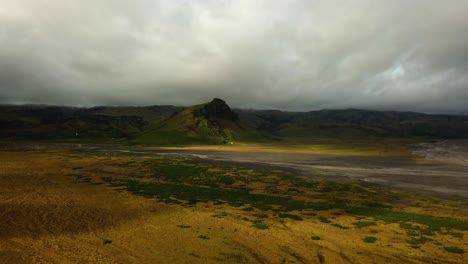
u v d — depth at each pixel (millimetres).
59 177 51438
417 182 50781
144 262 17469
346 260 18391
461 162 87188
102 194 37750
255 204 33312
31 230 23094
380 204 34656
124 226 24703
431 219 27344
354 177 56062
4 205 30703
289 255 19062
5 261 17031
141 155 101062
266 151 141375
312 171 64438
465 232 23875
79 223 25234
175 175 54844
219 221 26500
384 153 127875
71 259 17578
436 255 19188
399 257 18875
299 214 29375
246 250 19750
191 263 17484
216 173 57219
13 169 60219
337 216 28703
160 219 26953
